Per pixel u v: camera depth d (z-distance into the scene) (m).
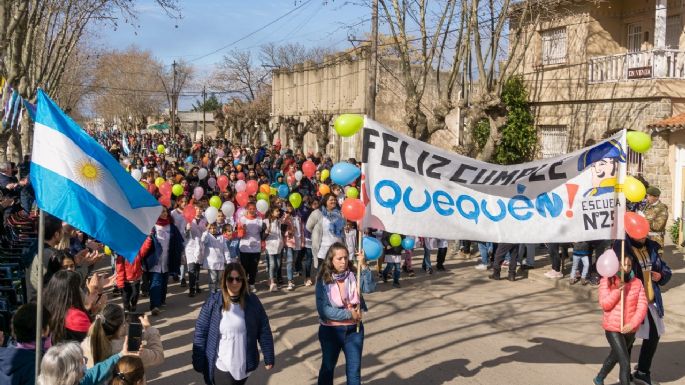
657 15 17.62
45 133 4.86
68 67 48.44
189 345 8.68
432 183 6.63
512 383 7.21
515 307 10.70
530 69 21.86
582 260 11.71
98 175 5.04
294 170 19.27
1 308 6.80
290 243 12.16
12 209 12.54
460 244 15.75
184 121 90.56
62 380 3.96
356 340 6.19
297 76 44.09
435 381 7.30
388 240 12.26
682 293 10.82
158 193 13.52
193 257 11.30
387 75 32.94
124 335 5.04
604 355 8.20
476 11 16.72
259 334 5.86
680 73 17.05
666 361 7.91
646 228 6.58
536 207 6.88
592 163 6.90
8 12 13.55
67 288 5.09
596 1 19.06
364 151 6.38
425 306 10.86
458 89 31.64
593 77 19.30
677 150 16.14
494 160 21.88
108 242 4.99
